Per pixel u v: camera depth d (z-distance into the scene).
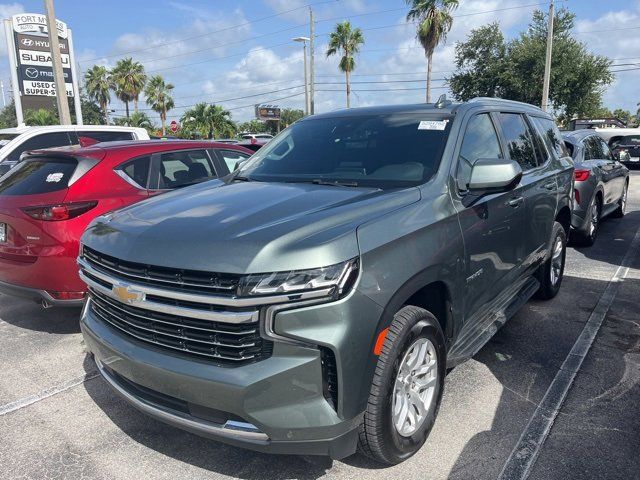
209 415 2.53
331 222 2.65
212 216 2.82
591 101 33.88
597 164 8.34
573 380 3.89
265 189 3.40
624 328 4.88
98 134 10.19
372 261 2.56
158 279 2.55
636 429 3.25
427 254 2.89
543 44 33.16
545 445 3.10
